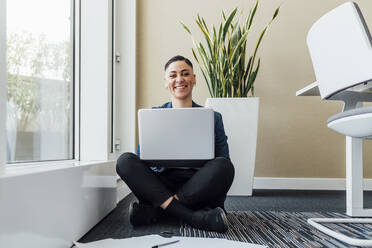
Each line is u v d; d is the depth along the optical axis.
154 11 2.69
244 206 1.83
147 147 1.30
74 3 1.73
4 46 0.74
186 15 2.68
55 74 1.45
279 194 2.33
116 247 0.99
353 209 1.55
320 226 1.26
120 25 2.59
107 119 1.73
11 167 0.92
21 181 0.69
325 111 2.65
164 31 2.68
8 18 1.02
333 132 2.64
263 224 1.37
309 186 2.62
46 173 0.83
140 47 2.68
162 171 1.49
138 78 2.67
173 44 2.68
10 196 0.64
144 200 1.40
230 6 2.67
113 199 1.72
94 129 1.73
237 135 2.25
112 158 2.15
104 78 1.74
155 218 1.39
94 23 1.76
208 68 2.34
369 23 2.64
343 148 2.64
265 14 2.67
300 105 2.66
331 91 1.16
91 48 1.75
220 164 1.30
